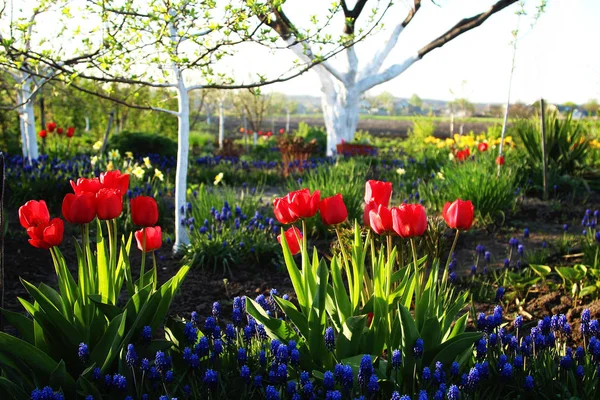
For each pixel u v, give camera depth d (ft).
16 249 19.27
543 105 29.55
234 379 8.68
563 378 9.27
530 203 28.76
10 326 13.30
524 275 17.81
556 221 25.66
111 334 8.54
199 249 19.34
